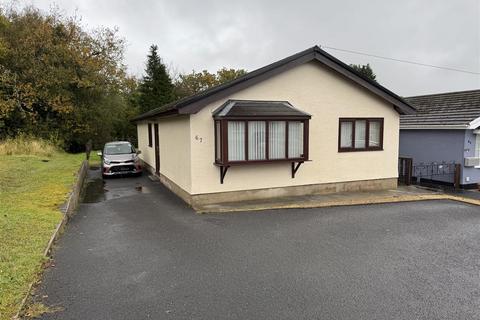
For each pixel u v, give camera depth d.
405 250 5.35
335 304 3.61
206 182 8.60
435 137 13.20
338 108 10.10
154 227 6.65
